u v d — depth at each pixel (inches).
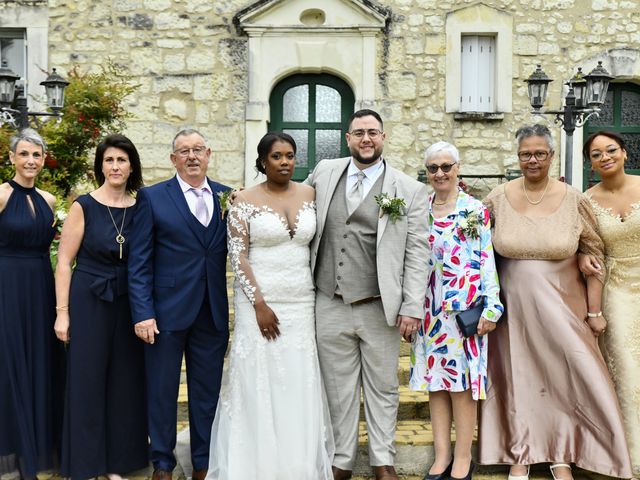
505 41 302.7
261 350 129.0
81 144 266.4
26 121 247.0
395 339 135.2
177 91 301.0
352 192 134.5
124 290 134.1
